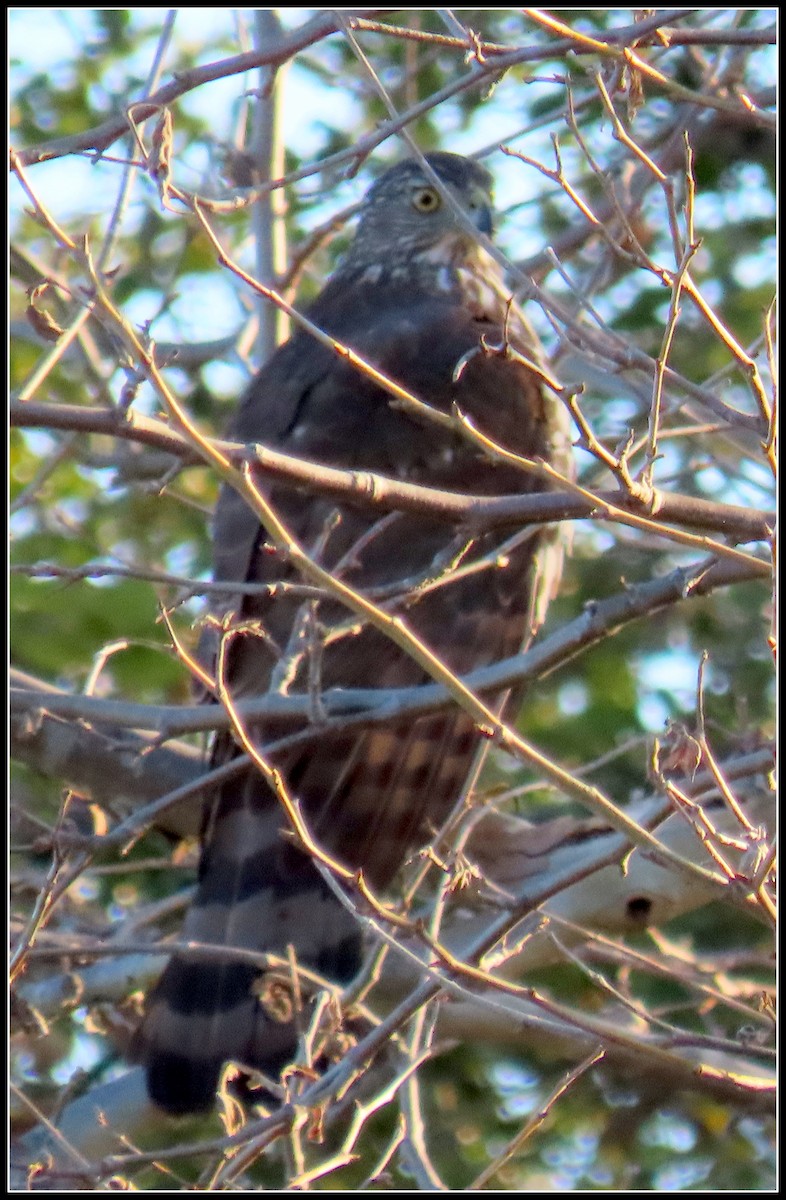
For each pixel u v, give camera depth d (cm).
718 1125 1123
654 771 664
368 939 948
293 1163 691
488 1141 1124
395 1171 1022
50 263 1188
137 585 1100
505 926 744
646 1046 670
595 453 631
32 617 1078
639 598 739
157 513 1262
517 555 1055
